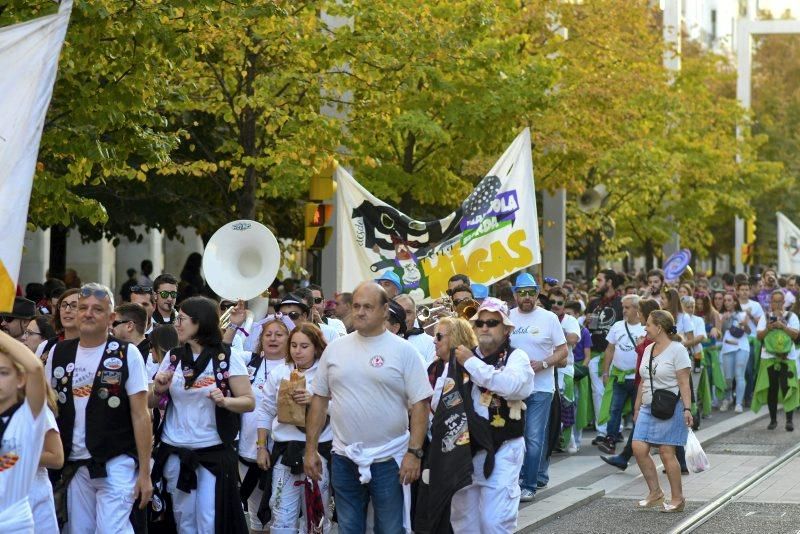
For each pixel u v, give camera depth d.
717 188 41.34
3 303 7.47
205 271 11.62
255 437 10.44
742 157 43.16
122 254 38.12
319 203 16.05
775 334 20.22
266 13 14.94
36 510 7.63
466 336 9.21
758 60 57.56
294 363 10.10
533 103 21.39
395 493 8.89
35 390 6.74
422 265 15.11
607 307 18.42
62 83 13.35
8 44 7.70
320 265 18.19
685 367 12.67
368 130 18.62
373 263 15.13
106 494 8.50
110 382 8.52
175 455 9.16
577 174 26.69
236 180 17.94
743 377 23.12
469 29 19.78
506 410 9.10
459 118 21.11
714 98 43.38
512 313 13.22
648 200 35.28
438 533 9.02
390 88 18.52
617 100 27.11
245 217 17.78
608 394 16.78
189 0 13.69
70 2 7.83
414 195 22.34
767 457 16.81
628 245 41.47
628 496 13.59
